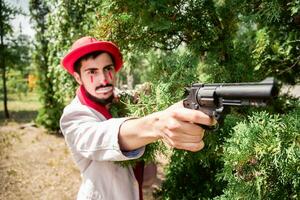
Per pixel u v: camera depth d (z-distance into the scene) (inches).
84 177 87.7
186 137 54.3
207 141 92.1
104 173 85.1
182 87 87.4
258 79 113.9
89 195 84.8
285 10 101.5
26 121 649.0
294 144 66.9
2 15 672.4
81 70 85.8
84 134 75.2
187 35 107.2
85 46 83.2
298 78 131.0
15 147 426.9
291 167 68.2
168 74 94.4
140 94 91.5
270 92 43.9
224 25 106.7
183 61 91.0
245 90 46.7
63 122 82.4
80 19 284.5
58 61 314.7
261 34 127.0
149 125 61.3
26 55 729.6
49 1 307.0
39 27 504.4
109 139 69.2
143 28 105.7
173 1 100.4
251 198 73.9
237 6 104.0
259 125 72.6
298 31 119.5
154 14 101.8
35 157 386.0
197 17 103.9
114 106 90.7
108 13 104.2
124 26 105.6
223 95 50.2
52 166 354.9
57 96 404.8
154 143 85.7
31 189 301.7
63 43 307.4
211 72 105.3
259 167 71.7
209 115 52.2
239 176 74.1
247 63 107.6
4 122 631.8
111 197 85.4
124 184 86.4
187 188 137.1
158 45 111.5
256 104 46.9
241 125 76.0
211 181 127.2
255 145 68.9
